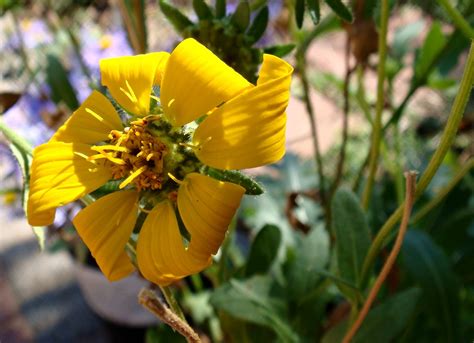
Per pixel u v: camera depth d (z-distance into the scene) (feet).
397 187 0.73
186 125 0.40
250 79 0.50
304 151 1.38
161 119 0.40
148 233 0.38
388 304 0.51
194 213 0.36
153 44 0.91
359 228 0.51
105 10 0.96
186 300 0.78
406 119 1.24
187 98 0.36
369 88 1.29
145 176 0.39
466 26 0.48
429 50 0.66
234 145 0.35
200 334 0.80
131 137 0.40
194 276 0.78
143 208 0.39
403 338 0.65
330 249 0.66
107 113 0.41
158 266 0.37
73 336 1.12
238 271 0.62
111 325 1.01
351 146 1.22
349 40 0.62
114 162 0.40
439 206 0.76
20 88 0.93
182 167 0.40
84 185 0.39
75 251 0.96
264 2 0.53
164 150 0.40
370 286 0.67
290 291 0.60
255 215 0.85
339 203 0.51
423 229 0.75
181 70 0.37
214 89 0.36
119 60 0.40
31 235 1.36
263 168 1.11
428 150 0.93
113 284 0.94
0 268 1.27
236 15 0.49
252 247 0.59
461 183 0.78
